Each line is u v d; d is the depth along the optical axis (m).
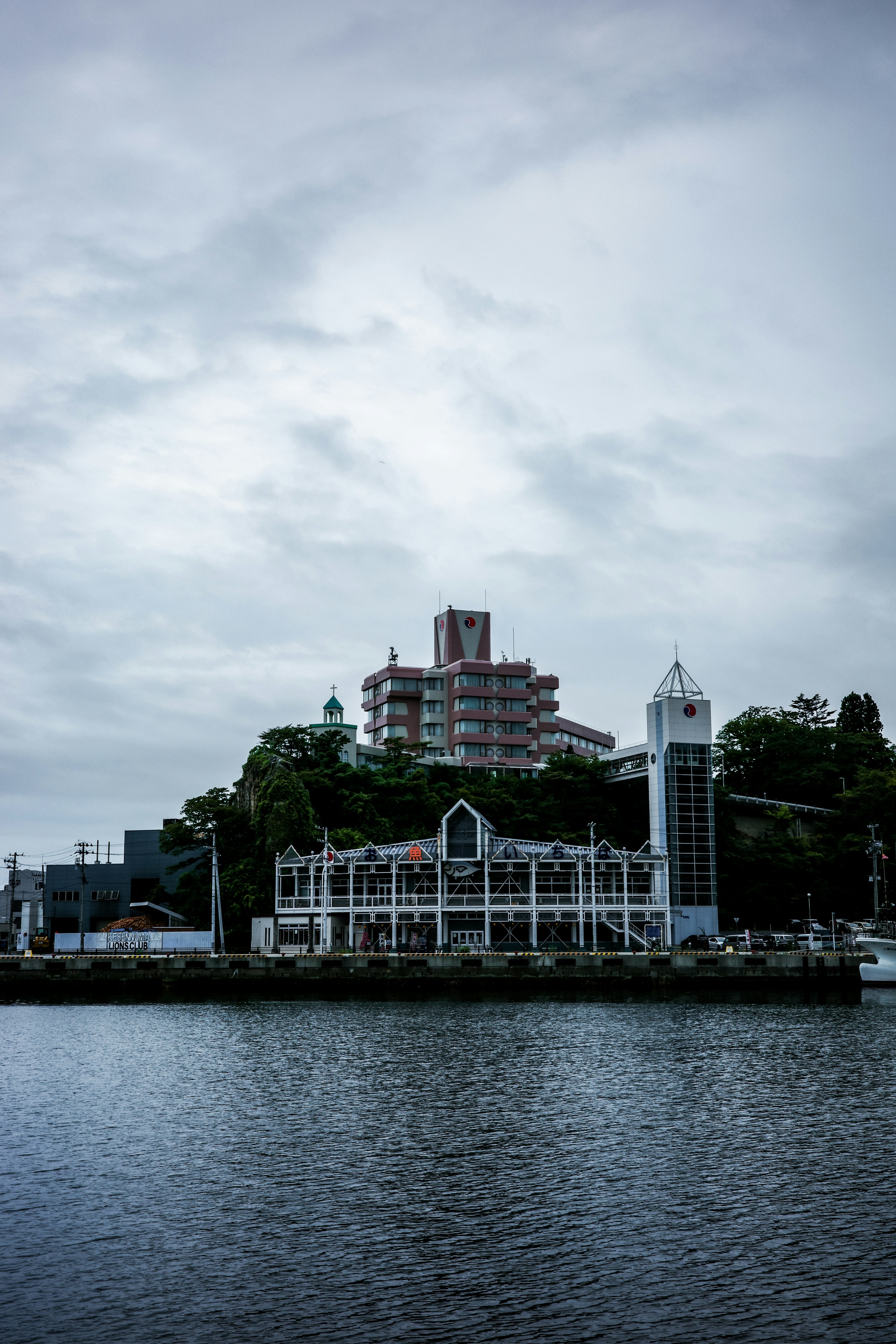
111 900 183.88
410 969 128.12
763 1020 102.56
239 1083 72.00
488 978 127.81
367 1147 55.38
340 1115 62.44
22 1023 104.69
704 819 163.62
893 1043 87.06
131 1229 43.66
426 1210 45.66
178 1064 79.62
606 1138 56.78
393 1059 80.88
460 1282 38.56
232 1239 42.56
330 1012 111.00
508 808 172.38
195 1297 37.56
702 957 129.12
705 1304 36.72
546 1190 48.00
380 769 176.25
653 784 166.00
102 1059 82.31
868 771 187.88
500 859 139.88
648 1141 56.16
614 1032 93.94
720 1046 86.31
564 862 142.00
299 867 147.75
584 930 145.75
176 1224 44.22
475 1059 80.56
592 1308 36.50
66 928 184.25
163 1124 60.78
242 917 154.88
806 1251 40.84
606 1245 41.72
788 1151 53.88
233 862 158.50
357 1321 35.81
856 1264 39.69
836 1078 72.44
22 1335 34.94
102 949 152.38
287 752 169.25
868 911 172.50
